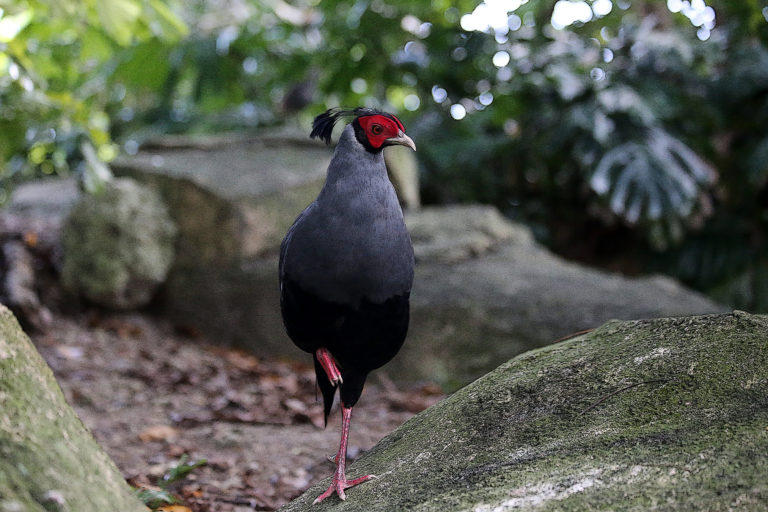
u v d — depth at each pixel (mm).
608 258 14836
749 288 13320
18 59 7836
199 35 14203
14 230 10859
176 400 8117
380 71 14484
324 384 4648
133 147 16109
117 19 8195
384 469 3943
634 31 13297
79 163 13516
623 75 13039
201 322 10625
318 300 4199
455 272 10398
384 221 4156
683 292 10453
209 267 10727
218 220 10672
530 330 9367
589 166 12578
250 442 6895
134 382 8555
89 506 2826
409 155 12742
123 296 10578
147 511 3178
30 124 8688
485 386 4125
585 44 13414
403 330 4410
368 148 4219
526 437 3600
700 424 3191
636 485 2928
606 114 12602
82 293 10508
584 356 4020
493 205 14922
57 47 13297
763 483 2717
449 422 3971
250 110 16438
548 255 11352
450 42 14016
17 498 2633
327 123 4465
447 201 14859
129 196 10695
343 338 4305
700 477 2861
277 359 10125
